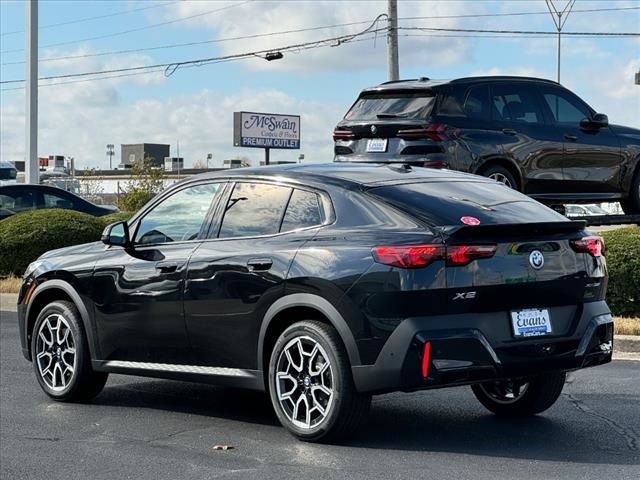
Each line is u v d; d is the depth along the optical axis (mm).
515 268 6594
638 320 11438
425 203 6789
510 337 6582
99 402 8609
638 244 11734
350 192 6988
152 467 6457
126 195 41281
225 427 7570
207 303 7418
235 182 7684
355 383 6543
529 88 14008
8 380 9664
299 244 6980
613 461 6434
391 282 6375
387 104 13609
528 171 13781
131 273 7973
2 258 17344
